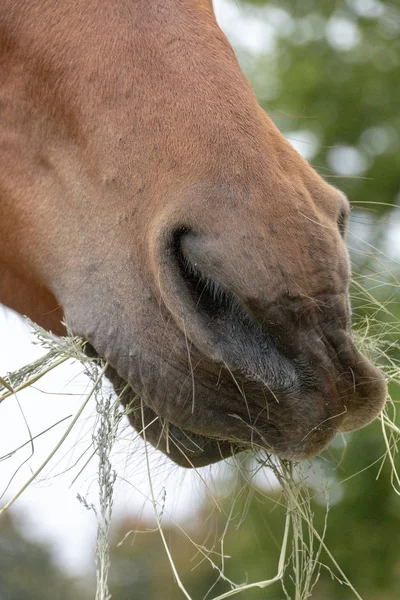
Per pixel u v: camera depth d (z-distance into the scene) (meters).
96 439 1.02
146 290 0.99
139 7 1.01
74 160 1.03
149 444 1.05
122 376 1.00
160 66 1.00
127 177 1.00
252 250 0.96
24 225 1.05
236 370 0.96
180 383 0.99
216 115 0.98
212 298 0.97
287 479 1.04
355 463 2.13
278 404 0.98
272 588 2.13
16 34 1.04
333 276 0.97
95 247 1.01
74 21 1.02
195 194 0.97
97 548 1.00
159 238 0.97
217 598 1.01
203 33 1.01
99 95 1.01
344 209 1.00
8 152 1.05
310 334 0.96
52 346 1.02
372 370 0.98
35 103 1.04
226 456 1.02
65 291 1.03
